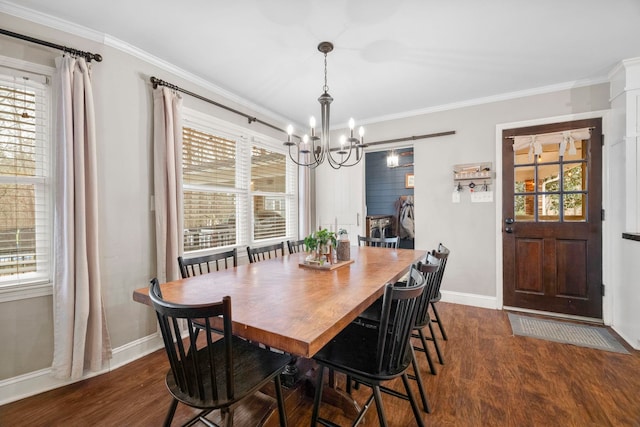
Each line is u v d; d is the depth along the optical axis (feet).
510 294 10.27
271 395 5.44
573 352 7.15
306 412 5.21
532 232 9.92
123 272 7.03
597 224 9.02
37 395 5.64
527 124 9.91
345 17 6.08
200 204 9.34
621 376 6.08
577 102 9.23
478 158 10.69
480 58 7.77
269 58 7.78
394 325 3.90
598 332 8.28
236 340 4.93
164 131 7.64
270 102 11.00
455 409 5.15
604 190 8.90
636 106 7.77
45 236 6.05
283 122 12.88
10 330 5.55
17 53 5.64
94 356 6.15
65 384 5.98
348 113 12.16
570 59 7.83
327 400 5.32
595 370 6.33
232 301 4.10
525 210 10.03
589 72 8.58
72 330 5.86
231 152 10.37
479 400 5.39
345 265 6.57
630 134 7.82
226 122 9.94
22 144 5.85
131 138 7.23
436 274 6.36
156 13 5.96
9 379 5.50
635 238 7.32
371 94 10.19
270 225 12.33
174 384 3.77
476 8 5.79
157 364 6.88
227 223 10.27
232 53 7.54
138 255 7.36
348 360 4.21
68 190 5.78
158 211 7.56
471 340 7.87
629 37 6.80
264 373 3.92
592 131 9.04
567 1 5.59
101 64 6.66
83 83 6.06
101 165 6.64
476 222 10.75
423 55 7.62
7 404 5.37
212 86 9.39
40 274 6.01
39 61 5.86
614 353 7.08
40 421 4.95
